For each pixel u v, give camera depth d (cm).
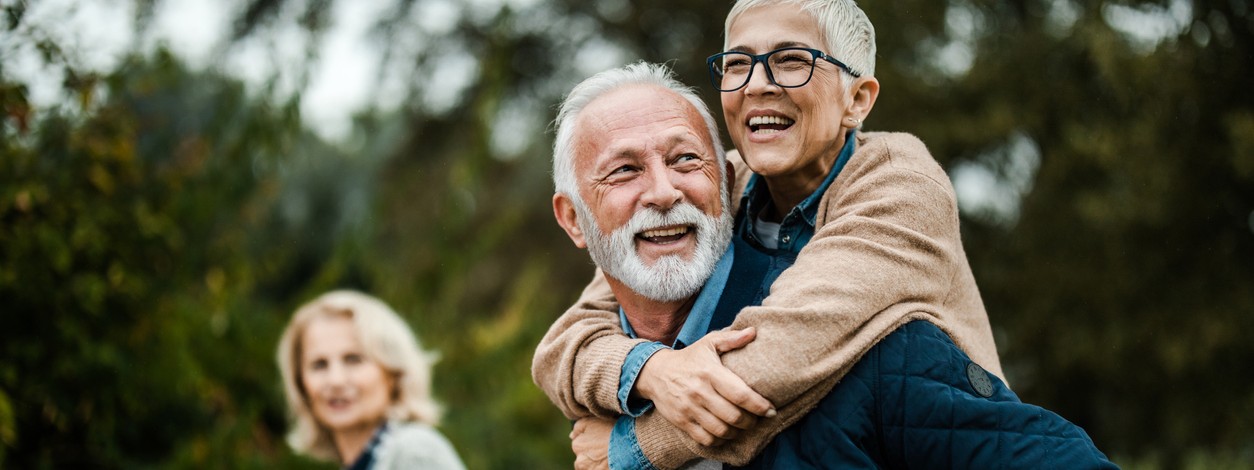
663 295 186
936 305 176
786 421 168
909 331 170
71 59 378
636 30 1185
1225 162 775
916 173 183
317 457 332
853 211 180
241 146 538
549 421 723
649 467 181
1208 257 838
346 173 1045
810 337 164
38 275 394
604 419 193
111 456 454
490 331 715
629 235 186
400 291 658
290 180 972
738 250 194
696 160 188
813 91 187
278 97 550
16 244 377
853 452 165
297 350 325
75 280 408
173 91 555
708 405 166
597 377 186
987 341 195
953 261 180
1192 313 838
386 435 315
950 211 183
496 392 695
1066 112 932
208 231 539
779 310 167
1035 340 955
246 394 530
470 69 1068
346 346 318
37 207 389
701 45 1166
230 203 536
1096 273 896
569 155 197
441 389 668
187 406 521
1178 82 747
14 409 402
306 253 951
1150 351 877
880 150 189
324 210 1006
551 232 1345
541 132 1209
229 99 566
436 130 1081
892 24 999
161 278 475
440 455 312
